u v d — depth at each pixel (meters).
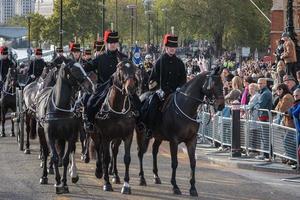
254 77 26.23
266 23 80.31
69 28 72.31
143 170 17.30
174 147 14.83
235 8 78.06
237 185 16.08
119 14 104.38
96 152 16.56
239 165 18.94
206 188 15.62
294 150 18.00
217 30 79.06
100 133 15.27
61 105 14.85
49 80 16.86
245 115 20.70
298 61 25.61
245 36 79.81
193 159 14.73
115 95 14.58
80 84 14.87
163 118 15.02
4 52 27.31
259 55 85.25
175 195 14.66
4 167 18.42
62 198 14.16
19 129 22.48
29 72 23.98
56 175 14.75
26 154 21.05
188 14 79.31
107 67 15.62
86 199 14.09
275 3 51.31
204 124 23.95
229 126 21.45
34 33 74.94
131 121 14.77
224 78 25.31
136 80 14.88
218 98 14.30
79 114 15.28
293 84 20.89
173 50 15.52
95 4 73.00
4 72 27.30
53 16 72.94
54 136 15.02
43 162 16.16
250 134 20.30
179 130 14.67
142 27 109.56
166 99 15.23
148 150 22.73
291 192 15.20
